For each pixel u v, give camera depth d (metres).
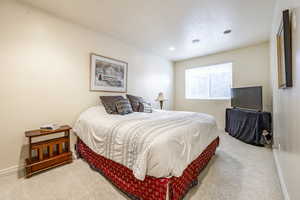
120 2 1.89
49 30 2.13
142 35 2.91
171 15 2.20
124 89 3.25
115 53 3.06
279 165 1.83
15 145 1.86
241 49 3.65
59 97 2.25
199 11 2.10
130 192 1.38
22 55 1.89
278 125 2.01
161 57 4.39
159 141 1.19
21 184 1.60
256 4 1.94
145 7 2.00
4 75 1.77
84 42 2.55
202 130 1.81
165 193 1.14
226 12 2.12
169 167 1.16
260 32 2.79
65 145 2.20
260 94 2.93
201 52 3.97
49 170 1.89
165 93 4.57
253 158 2.28
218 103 4.08
